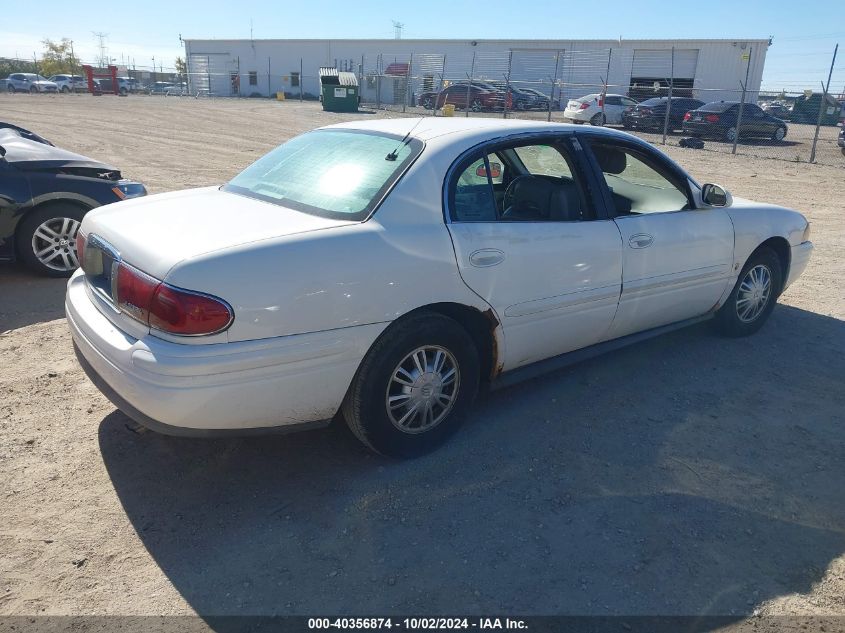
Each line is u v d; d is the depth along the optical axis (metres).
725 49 35.50
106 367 2.82
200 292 2.59
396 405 3.22
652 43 36.59
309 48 51.09
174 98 45.59
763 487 3.24
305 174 3.52
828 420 3.92
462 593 2.52
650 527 2.92
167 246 2.76
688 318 4.72
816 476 3.35
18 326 4.96
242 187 3.71
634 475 3.30
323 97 33.19
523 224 3.51
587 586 2.57
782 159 18.55
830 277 7.05
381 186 3.17
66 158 6.17
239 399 2.71
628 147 4.20
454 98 32.41
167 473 3.21
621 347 4.28
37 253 5.92
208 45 53.41
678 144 21.22
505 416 3.85
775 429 3.80
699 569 2.68
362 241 2.94
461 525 2.90
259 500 3.04
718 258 4.58
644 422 3.83
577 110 26.45
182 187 10.94
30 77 49.44
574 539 2.83
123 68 56.69
